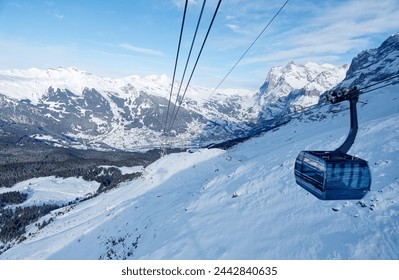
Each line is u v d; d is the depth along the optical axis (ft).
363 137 130.41
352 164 40.57
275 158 149.38
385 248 61.72
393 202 75.92
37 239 229.45
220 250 79.87
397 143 107.04
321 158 41.45
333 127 370.94
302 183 46.21
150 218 138.62
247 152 358.64
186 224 108.88
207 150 263.70
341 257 62.69
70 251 152.97
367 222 71.72
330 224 76.07
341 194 41.11
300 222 81.92
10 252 209.97
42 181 612.70
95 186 599.98
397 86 469.98
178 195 167.94
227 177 149.79
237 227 92.27
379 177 89.97
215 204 120.57
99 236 154.61
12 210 468.75
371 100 438.40
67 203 501.15
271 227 84.58
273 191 108.99
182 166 244.42
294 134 429.79
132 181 309.63
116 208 193.16
